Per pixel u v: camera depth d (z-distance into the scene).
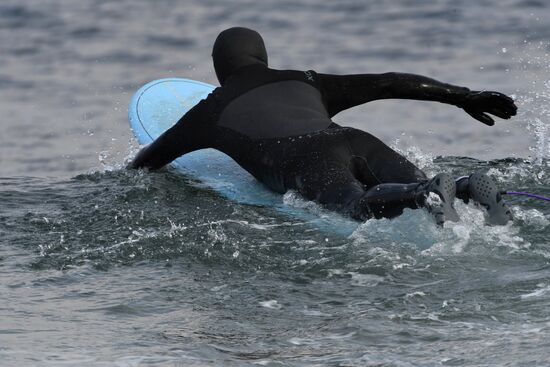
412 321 18.14
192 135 27.59
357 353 16.73
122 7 66.56
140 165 29.56
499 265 20.75
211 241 23.17
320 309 19.12
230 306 19.48
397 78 27.77
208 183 28.28
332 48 56.16
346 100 27.80
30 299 20.12
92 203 26.73
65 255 22.84
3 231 24.70
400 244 22.16
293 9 65.25
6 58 56.41
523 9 62.44
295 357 16.73
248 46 28.14
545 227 22.88
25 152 42.28
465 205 23.36
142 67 54.09
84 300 20.02
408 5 65.12
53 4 66.75
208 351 17.14
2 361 16.75
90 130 45.12
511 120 43.91
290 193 25.31
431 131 44.00
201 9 65.69
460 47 55.31
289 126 26.45
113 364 16.61
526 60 52.06
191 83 35.53
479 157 39.12
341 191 23.97
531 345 16.58
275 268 21.58
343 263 21.52
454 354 16.44
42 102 49.22
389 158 24.84
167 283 20.89
